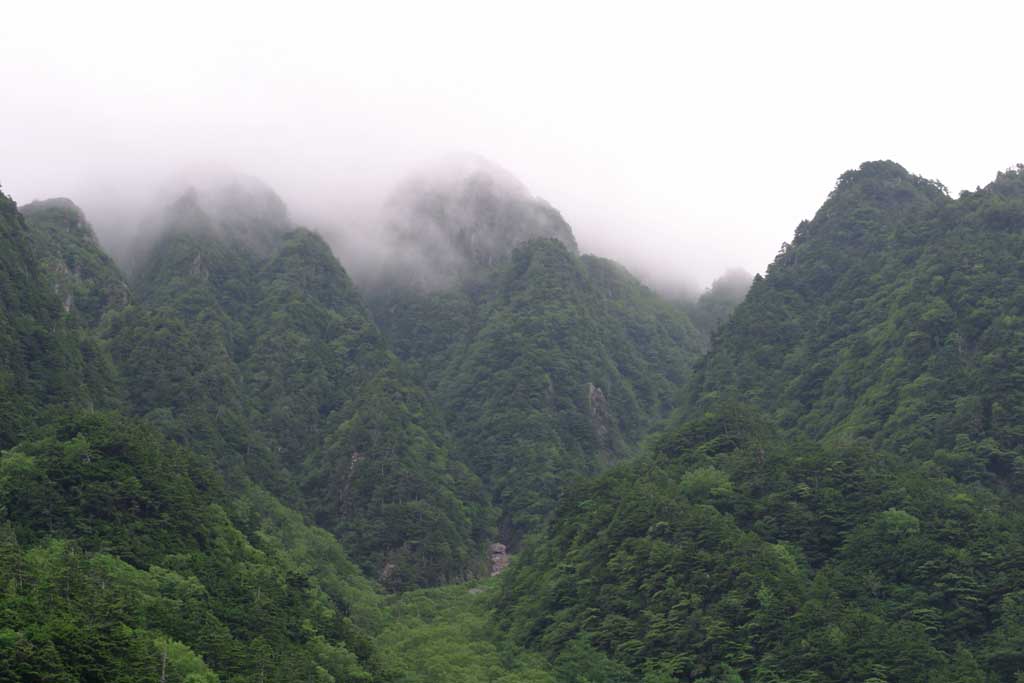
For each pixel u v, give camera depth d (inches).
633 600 6437.0
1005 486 6973.4
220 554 6466.5
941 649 5821.9
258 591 6230.3
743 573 6195.9
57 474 6048.2
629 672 5989.2
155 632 5123.0
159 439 7593.5
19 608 4635.8
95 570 5403.5
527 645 6875.0
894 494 6643.7
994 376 7519.7
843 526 6624.0
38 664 4345.5
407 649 7322.8
